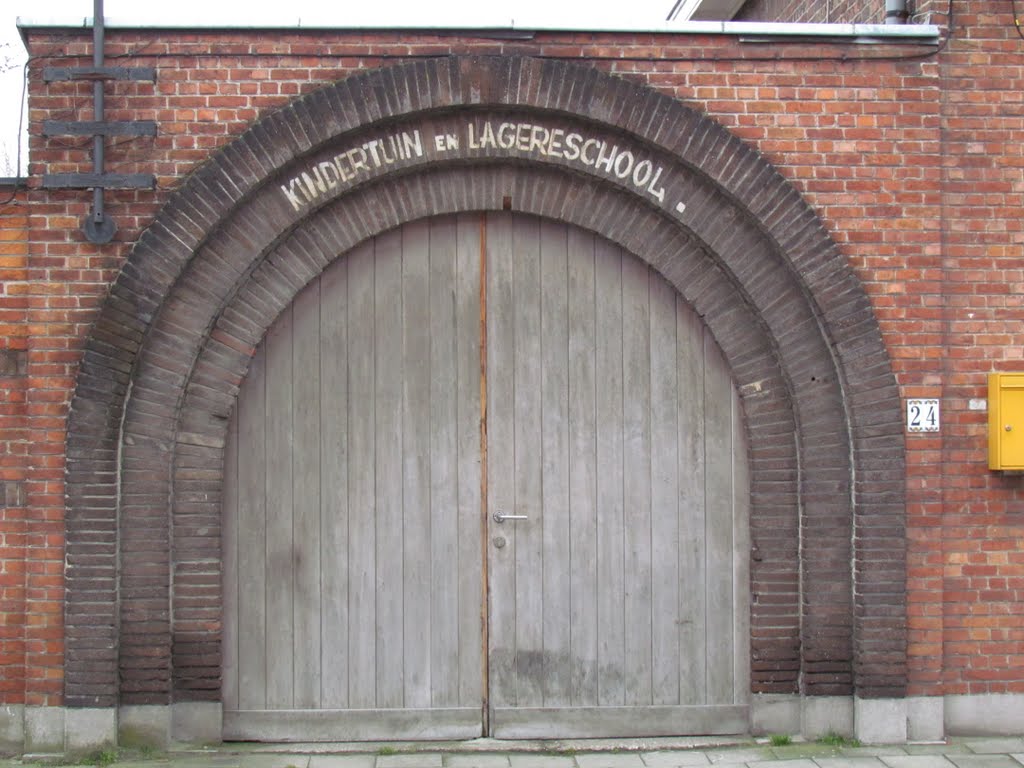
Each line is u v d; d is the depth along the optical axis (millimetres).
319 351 6652
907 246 6477
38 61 6199
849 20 7914
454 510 6703
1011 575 6559
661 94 6363
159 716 6301
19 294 6332
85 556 6164
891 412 6438
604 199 6598
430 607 6695
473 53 6320
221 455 6445
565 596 6738
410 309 6684
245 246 6332
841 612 6543
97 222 6172
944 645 6551
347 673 6656
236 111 6262
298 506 6637
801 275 6410
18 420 6328
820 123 6461
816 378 6527
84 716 6176
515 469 6730
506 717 6707
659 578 6770
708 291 6637
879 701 6434
